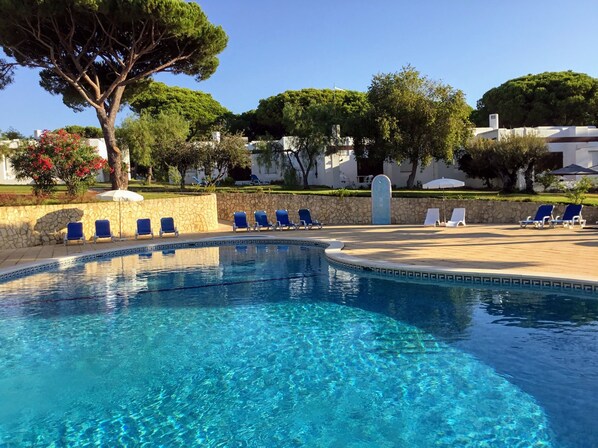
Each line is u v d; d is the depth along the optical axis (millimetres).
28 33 18391
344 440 3744
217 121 51406
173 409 4402
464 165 30172
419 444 3635
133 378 5152
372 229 17688
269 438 3818
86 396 4742
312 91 48438
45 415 4375
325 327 6648
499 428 3814
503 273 8148
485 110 47938
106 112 22422
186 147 28188
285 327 6738
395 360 5328
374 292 8469
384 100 27125
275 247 15148
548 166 29031
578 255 9828
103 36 19984
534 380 4664
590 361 5074
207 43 21031
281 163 30094
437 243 12805
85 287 9828
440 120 26484
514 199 18953
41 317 7672
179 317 7461
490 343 5688
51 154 18516
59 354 5965
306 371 5152
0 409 4512
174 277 10672
